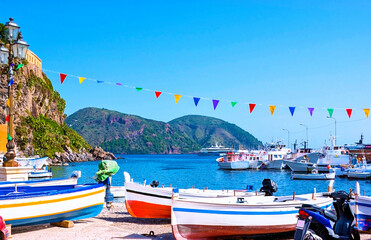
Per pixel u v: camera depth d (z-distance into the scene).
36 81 136.62
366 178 61.84
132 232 11.21
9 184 13.38
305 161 79.75
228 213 10.26
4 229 8.38
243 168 93.00
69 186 12.92
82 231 11.05
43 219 10.68
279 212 10.76
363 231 11.42
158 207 13.27
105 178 15.96
